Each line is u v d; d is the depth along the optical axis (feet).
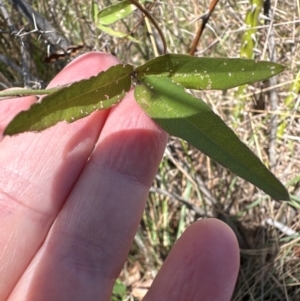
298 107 0.62
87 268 0.39
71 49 0.57
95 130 0.41
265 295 0.63
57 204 0.40
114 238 0.39
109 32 0.43
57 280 0.38
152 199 0.70
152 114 0.28
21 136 0.43
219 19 0.67
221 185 0.68
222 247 0.39
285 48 0.65
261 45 0.62
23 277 0.39
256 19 0.54
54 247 0.39
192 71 0.29
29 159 0.42
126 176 0.39
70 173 0.41
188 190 0.68
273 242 0.63
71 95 0.26
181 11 0.71
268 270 0.62
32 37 0.70
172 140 0.68
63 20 0.68
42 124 0.24
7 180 0.41
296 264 0.62
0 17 0.66
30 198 0.41
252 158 0.24
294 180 0.58
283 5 0.64
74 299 0.38
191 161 0.66
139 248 0.72
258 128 0.63
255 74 0.28
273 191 0.24
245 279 0.62
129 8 0.42
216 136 0.25
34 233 0.40
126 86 0.29
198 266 0.39
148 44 0.68
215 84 0.29
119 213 0.39
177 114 0.27
